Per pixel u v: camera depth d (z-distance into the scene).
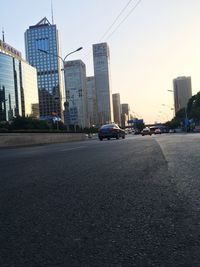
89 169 10.02
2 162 13.80
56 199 6.13
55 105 133.00
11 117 142.50
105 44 88.62
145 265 3.28
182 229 4.28
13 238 4.15
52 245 3.88
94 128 130.38
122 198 6.04
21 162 13.22
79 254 3.60
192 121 132.12
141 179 7.88
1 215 5.18
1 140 31.55
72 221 4.77
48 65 89.81
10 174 9.59
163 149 16.81
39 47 89.56
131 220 4.73
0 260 3.51
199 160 11.11
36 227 4.55
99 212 5.18
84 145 25.95
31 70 166.12
